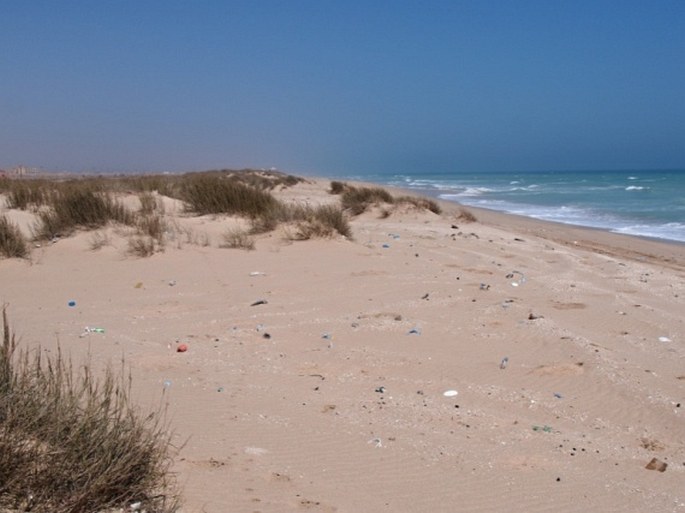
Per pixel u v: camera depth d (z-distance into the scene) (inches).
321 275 482.6
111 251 533.3
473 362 308.7
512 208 1476.4
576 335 346.6
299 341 332.5
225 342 326.6
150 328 348.2
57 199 637.9
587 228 1023.6
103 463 147.3
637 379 290.0
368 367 298.5
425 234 745.6
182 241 573.3
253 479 184.7
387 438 224.4
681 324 385.1
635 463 219.1
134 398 233.8
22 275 471.5
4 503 136.9
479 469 206.7
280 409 243.6
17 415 149.9
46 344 301.9
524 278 499.8
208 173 1916.8
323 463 202.2
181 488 170.1
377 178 5216.5
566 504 189.3
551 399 270.4
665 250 780.6
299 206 679.7
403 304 407.2
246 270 493.7
